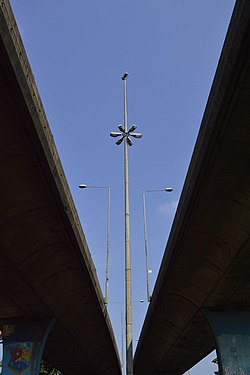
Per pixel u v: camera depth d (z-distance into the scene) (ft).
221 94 47.29
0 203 61.62
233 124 50.44
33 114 48.98
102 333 145.28
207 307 103.04
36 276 84.74
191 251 81.51
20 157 54.29
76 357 170.50
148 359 208.54
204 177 59.82
